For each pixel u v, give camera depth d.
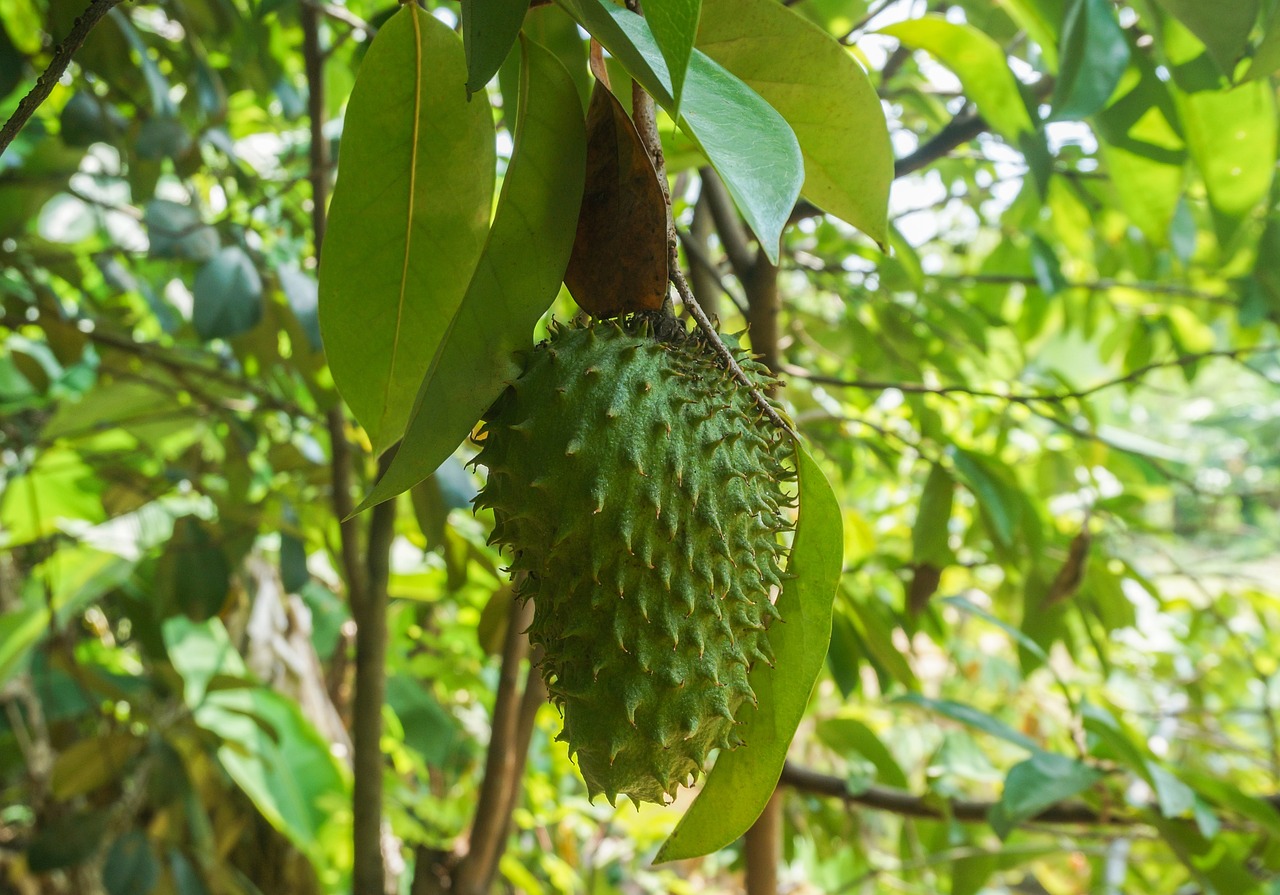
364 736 0.76
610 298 0.41
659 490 0.39
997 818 0.71
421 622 1.23
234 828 1.16
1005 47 0.73
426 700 1.17
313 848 1.10
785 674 0.42
